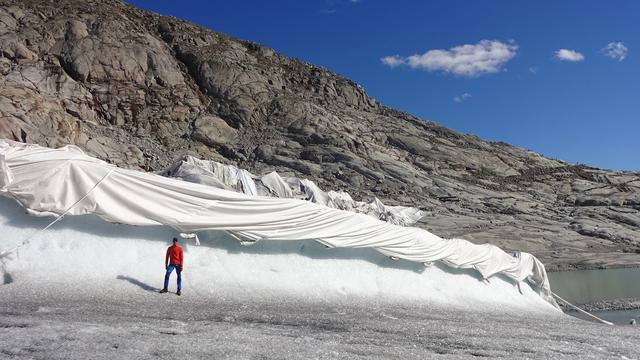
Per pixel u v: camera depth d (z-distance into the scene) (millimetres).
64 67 57219
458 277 24484
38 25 60188
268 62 77750
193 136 58062
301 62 83000
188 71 67188
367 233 22000
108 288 15305
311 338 10742
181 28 74500
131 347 8758
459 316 18172
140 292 15477
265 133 61594
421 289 22312
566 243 45094
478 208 53312
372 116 75688
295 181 34594
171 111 60062
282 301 17125
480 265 25344
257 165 55250
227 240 19328
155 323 11172
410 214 46844
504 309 22969
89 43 60219
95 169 17984
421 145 67625
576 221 52188
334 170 55531
